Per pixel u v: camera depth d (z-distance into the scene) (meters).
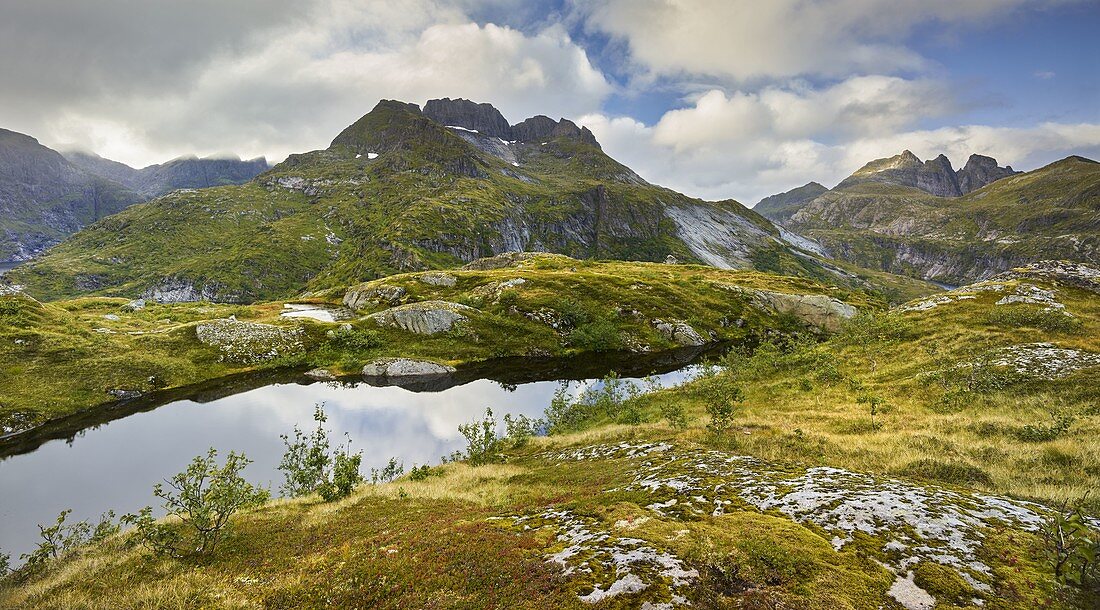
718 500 17.34
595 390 75.88
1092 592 9.64
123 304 149.88
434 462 54.91
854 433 35.00
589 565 12.26
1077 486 18.59
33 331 83.88
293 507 27.77
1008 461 22.98
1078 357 41.78
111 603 14.16
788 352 77.88
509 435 52.53
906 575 10.91
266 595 13.80
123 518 21.05
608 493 20.84
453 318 116.75
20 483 49.75
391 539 17.67
